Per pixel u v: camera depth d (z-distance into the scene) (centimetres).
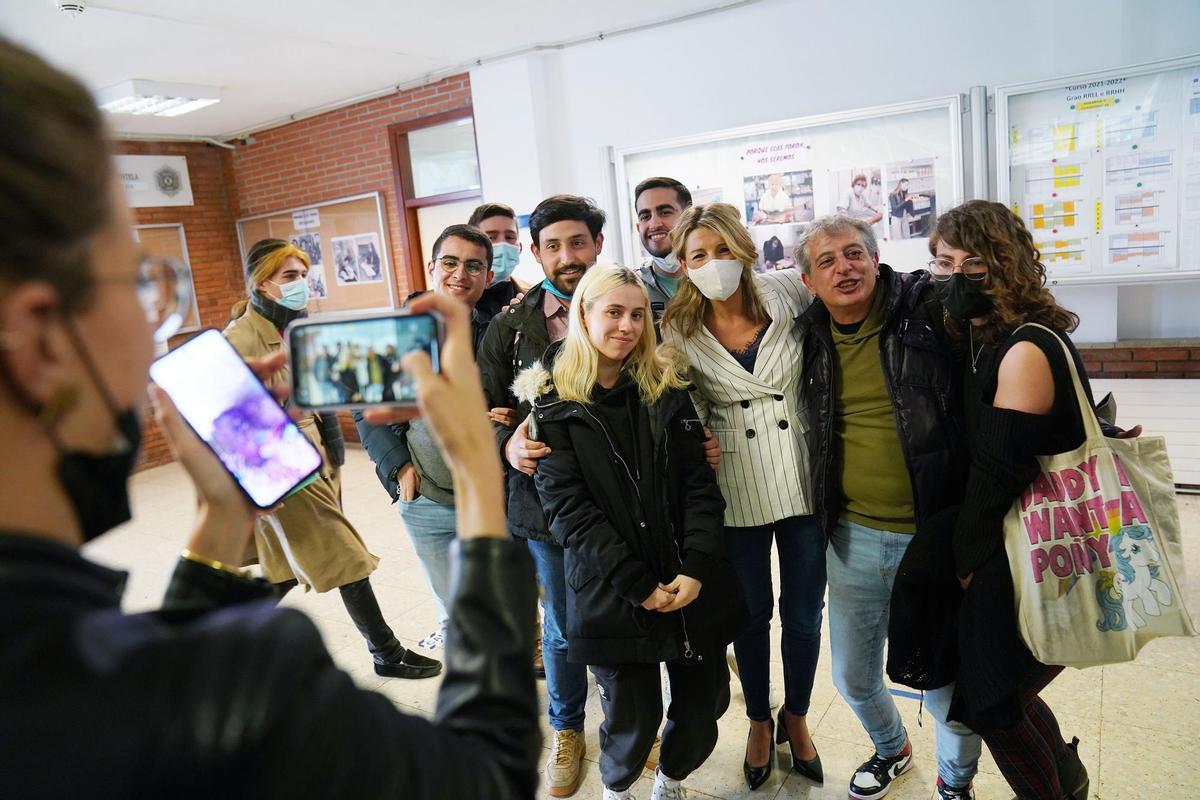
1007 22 406
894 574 189
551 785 228
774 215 481
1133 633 146
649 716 185
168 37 449
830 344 195
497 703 50
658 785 207
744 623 187
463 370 60
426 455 251
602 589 181
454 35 497
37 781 33
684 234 201
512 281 291
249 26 443
